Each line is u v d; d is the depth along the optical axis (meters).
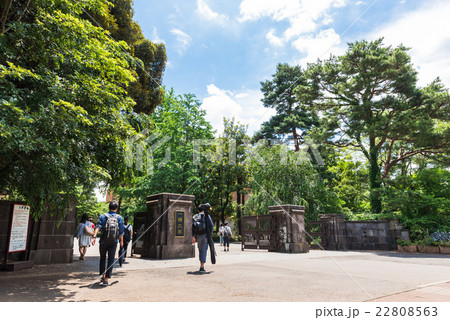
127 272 6.52
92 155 7.02
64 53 6.27
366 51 19.70
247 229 15.23
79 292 4.28
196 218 6.80
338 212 20.69
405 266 7.83
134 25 13.50
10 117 4.11
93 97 6.05
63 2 5.92
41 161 5.21
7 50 5.14
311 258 9.98
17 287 4.68
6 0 5.03
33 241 8.15
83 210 28.98
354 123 19.05
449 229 14.83
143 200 26.00
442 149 18.39
